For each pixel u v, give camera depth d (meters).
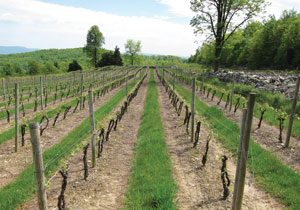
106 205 7.43
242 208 7.28
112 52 106.69
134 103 23.28
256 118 16.84
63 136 13.79
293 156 10.88
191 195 7.86
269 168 9.27
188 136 13.27
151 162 9.73
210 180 8.75
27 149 11.73
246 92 24.75
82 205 7.41
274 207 7.34
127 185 8.54
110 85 35.78
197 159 10.41
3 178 9.11
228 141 12.05
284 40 53.66
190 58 145.50
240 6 40.31
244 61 74.25
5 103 22.45
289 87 22.77
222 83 33.34
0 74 73.19
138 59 116.06
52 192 8.06
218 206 7.31
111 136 13.47
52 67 86.56
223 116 16.81
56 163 9.72
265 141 12.62
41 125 15.55
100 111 18.86
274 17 61.00
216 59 44.47
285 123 14.97
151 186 7.86
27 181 8.21
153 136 12.61
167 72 55.19
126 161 10.46
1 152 11.39
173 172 9.33
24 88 34.31
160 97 26.80
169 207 6.86
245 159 5.61
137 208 6.98
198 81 35.50
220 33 42.81
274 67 56.81
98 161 10.38
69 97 27.33
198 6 42.31
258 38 60.72
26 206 7.30
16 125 11.39
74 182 8.68
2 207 7.00
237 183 5.96
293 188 8.01
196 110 18.67
